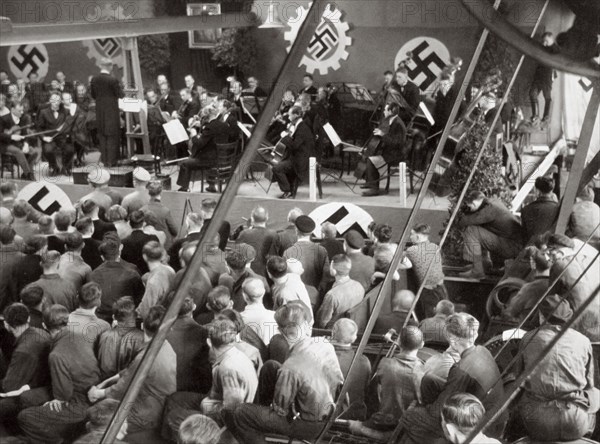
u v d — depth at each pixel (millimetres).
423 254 10305
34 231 11977
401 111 16656
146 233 11164
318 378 7094
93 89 17156
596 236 9898
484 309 11383
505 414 6746
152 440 7078
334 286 9484
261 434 7176
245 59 21406
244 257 9938
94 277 9734
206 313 9227
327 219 13789
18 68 24203
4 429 7848
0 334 9711
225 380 7090
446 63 20344
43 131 17844
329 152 18062
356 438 7324
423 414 6832
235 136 16172
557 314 7066
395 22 20578
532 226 11148
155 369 7176
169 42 22234
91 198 13469
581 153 8094
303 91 19000
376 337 9070
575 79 15156
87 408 7578
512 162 14352
